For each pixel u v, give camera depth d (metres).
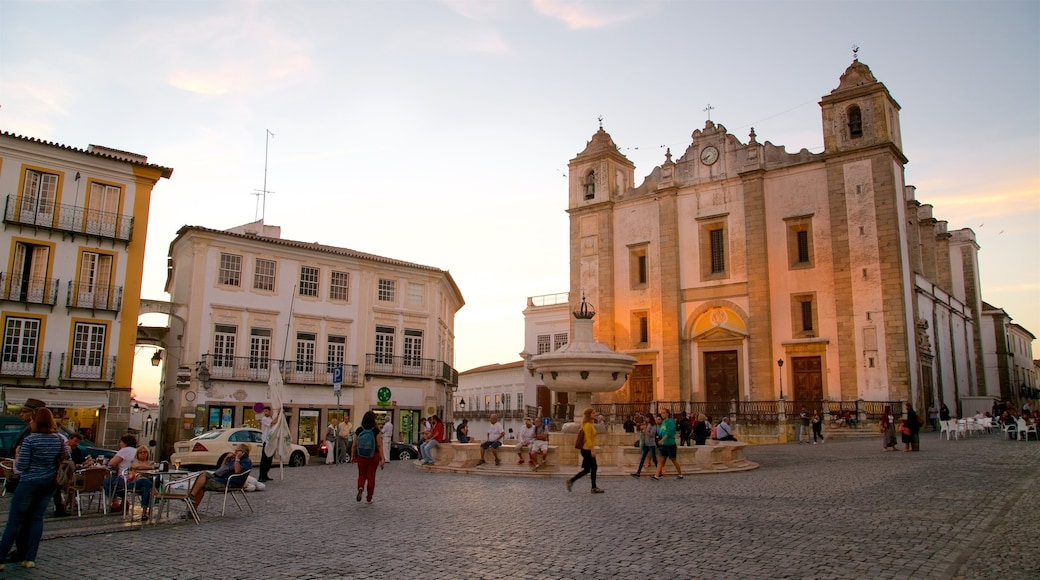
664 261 44.06
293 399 39.47
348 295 42.78
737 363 40.94
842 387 36.91
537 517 11.34
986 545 8.31
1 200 30.25
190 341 36.72
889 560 7.67
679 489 15.06
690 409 41.22
